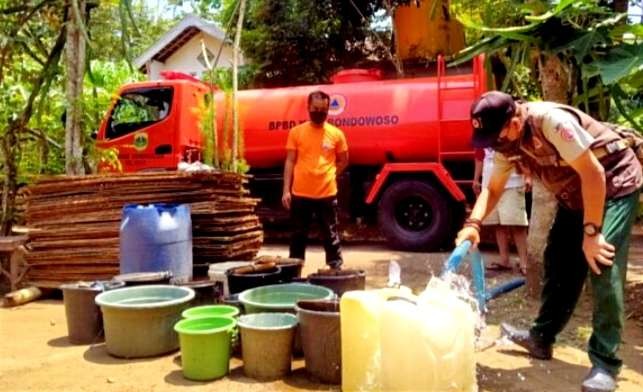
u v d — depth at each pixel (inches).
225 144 239.1
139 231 148.3
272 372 103.0
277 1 443.2
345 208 289.7
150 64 628.1
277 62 444.5
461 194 251.6
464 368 88.0
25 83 207.8
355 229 301.4
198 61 620.7
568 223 106.6
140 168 279.1
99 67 294.8
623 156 96.0
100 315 126.4
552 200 152.9
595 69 127.2
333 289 128.2
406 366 85.1
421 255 253.1
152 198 174.7
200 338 101.2
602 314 94.0
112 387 99.4
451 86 258.1
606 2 157.1
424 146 263.7
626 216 94.1
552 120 90.7
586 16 135.9
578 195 99.6
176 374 105.5
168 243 151.0
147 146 278.1
